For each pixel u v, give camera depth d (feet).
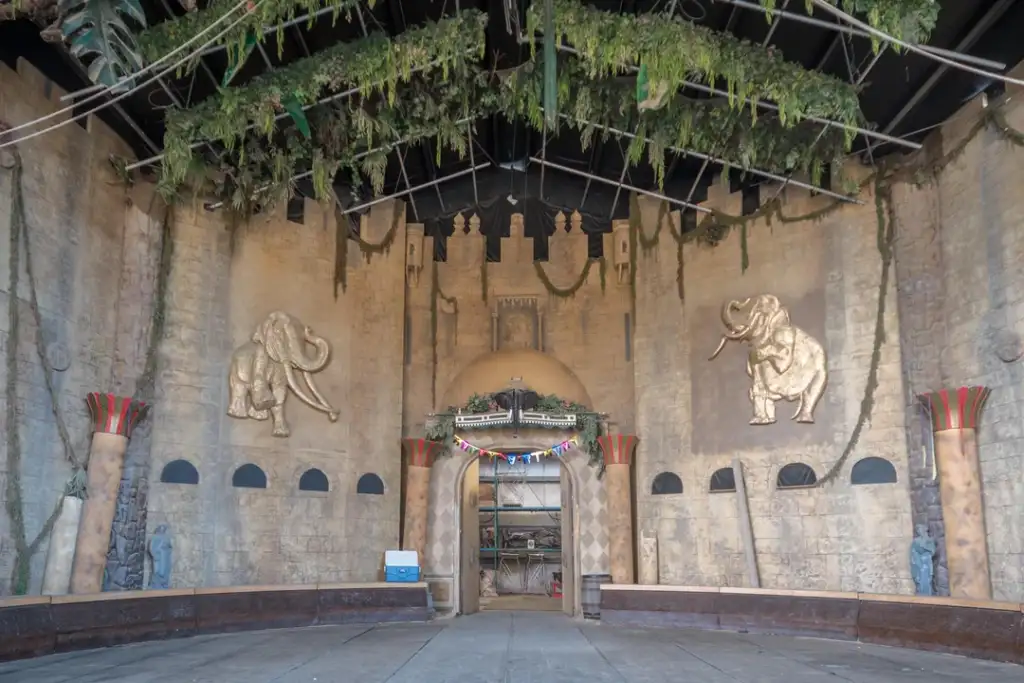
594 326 70.64
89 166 52.19
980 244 49.49
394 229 70.03
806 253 60.64
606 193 73.26
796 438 58.85
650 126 52.70
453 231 73.77
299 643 47.37
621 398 69.31
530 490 106.52
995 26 45.37
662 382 66.44
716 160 57.62
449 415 68.33
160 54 42.98
